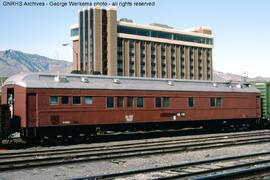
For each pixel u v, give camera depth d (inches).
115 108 1088.8
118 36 4879.4
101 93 1063.6
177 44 5674.2
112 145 909.8
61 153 756.6
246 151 814.5
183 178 489.1
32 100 952.3
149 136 1215.6
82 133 1043.3
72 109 1010.1
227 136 1155.9
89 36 4756.4
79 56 4906.5
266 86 1496.1
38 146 963.3
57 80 1002.1
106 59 4739.2
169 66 5570.9
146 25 5251.0
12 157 703.7
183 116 1230.3
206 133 1339.8
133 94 1125.1
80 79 1054.4
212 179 443.2
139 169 535.5
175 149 802.8
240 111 1392.7
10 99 1009.5
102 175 489.7
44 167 605.3
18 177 534.9
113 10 4758.9
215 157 700.7
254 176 489.7
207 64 6146.7
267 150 825.5
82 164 636.7
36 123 951.6
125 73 4960.6
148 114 1152.8
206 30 6161.4
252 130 1489.9
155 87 1177.4
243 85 1434.5
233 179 466.3
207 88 1304.1
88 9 4773.6
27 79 962.7
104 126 1082.7
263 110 1505.9
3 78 1312.7
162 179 471.5
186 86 1257.4
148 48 5285.4
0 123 903.1
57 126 986.7
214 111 1314.0
